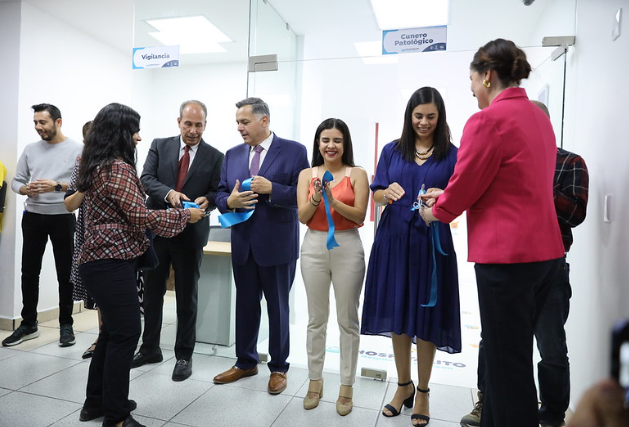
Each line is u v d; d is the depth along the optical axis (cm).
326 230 225
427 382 213
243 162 255
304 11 333
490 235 137
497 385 137
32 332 332
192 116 268
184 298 270
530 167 135
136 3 329
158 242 273
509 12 298
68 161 331
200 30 324
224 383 256
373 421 214
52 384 248
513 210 135
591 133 216
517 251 133
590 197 216
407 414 222
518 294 135
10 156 361
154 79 332
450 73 310
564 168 188
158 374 269
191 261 271
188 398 236
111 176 179
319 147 232
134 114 194
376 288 214
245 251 246
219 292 322
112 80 468
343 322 225
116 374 188
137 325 192
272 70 304
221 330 322
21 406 220
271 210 245
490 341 138
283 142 255
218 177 282
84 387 245
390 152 220
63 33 402
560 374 194
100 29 422
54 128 329
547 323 194
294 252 256
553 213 142
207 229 278
